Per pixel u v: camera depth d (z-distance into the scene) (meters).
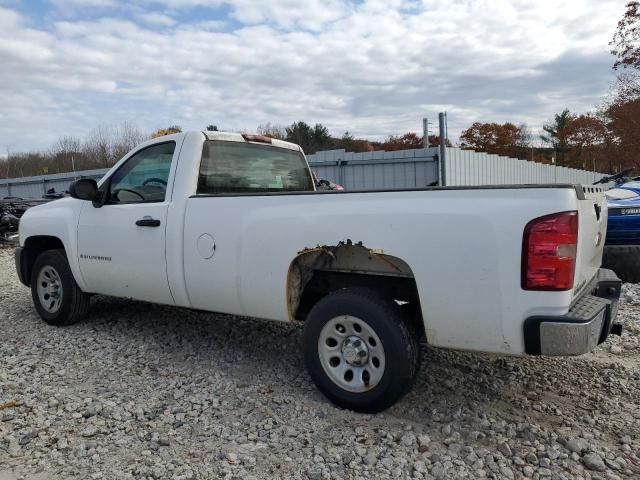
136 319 5.75
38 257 5.64
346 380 3.54
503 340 3.02
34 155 47.53
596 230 3.63
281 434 3.24
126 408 3.61
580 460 2.92
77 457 3.01
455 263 3.07
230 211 3.96
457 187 3.11
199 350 4.79
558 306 2.87
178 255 4.27
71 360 4.55
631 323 5.34
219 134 4.71
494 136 60.03
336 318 3.51
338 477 2.79
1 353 4.77
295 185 5.61
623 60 24.14
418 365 3.41
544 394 3.79
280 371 4.28
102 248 4.91
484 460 2.93
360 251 3.60
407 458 2.96
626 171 8.30
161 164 4.62
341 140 55.12
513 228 2.91
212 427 3.34
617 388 3.87
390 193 3.32
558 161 60.41
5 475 2.84
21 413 3.55
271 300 3.80
